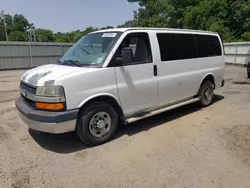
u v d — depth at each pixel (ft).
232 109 18.42
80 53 13.61
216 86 20.13
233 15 87.20
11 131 14.43
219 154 11.14
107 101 12.54
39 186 9.00
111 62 12.14
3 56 61.16
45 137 13.50
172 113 17.70
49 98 10.65
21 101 12.81
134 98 13.35
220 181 9.07
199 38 17.74
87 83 11.32
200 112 17.83
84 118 11.64
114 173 9.78
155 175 9.57
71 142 12.82
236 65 56.54
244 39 78.54
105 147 12.17
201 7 96.22
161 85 14.60
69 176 9.64
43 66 13.56
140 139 13.05
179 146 12.09
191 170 9.86
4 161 10.84
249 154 11.08
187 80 16.60
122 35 12.69
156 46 14.19
